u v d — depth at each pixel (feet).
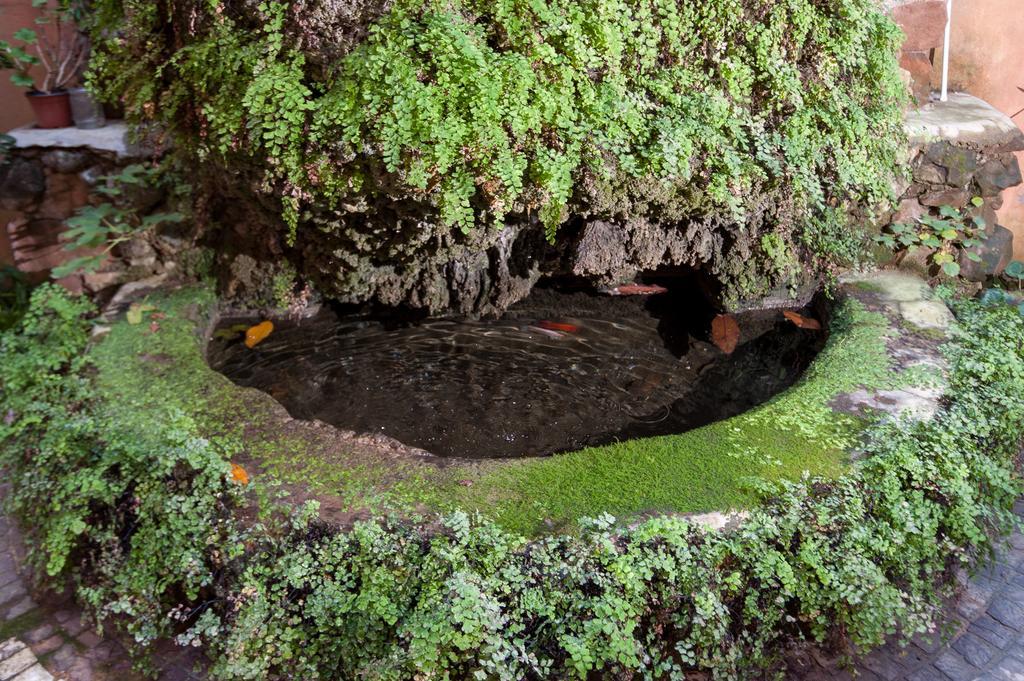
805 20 13.41
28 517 11.35
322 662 9.05
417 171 10.78
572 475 10.49
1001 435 12.12
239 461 10.67
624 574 8.91
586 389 14.38
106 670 10.27
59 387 12.53
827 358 13.55
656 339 15.87
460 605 8.43
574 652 8.46
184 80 11.80
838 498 10.16
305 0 10.62
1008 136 16.87
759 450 11.02
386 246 13.26
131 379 12.65
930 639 10.77
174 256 16.17
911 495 10.55
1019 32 19.03
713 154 13.16
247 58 10.94
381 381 14.25
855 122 14.48
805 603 9.54
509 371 14.74
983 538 10.45
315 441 11.15
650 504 9.91
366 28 10.75
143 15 12.09
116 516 10.56
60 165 16.71
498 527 9.36
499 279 14.96
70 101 17.07
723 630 9.09
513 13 11.08
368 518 9.66
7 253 19.52
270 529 9.62
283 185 11.86
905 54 18.20
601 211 13.37
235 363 14.53
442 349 15.26
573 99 11.82
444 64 10.44
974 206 17.40
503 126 11.20
